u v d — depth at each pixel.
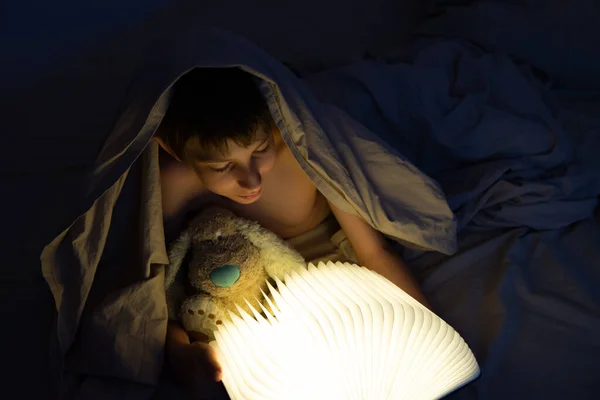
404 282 1.13
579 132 1.45
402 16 1.71
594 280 1.20
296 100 0.99
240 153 0.90
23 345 1.13
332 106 1.16
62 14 1.63
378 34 1.69
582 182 1.31
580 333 1.10
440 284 1.18
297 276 0.91
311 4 1.69
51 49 1.61
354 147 1.13
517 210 1.26
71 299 1.03
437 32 1.64
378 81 1.40
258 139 0.91
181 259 1.07
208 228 1.05
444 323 0.88
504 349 1.08
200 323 1.03
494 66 1.48
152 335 1.04
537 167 1.35
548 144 1.36
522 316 1.13
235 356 0.84
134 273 1.08
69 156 1.42
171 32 1.64
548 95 1.53
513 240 1.23
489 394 1.03
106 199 0.99
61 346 1.03
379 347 0.78
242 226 1.06
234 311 1.03
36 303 1.19
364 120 1.40
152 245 1.03
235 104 0.90
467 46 1.58
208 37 0.94
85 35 1.63
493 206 1.30
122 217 1.07
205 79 0.93
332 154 1.04
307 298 0.84
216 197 1.16
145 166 1.02
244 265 1.03
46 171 1.39
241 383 0.81
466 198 1.27
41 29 1.62
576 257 1.23
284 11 1.68
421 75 1.40
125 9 1.65
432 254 1.23
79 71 1.59
